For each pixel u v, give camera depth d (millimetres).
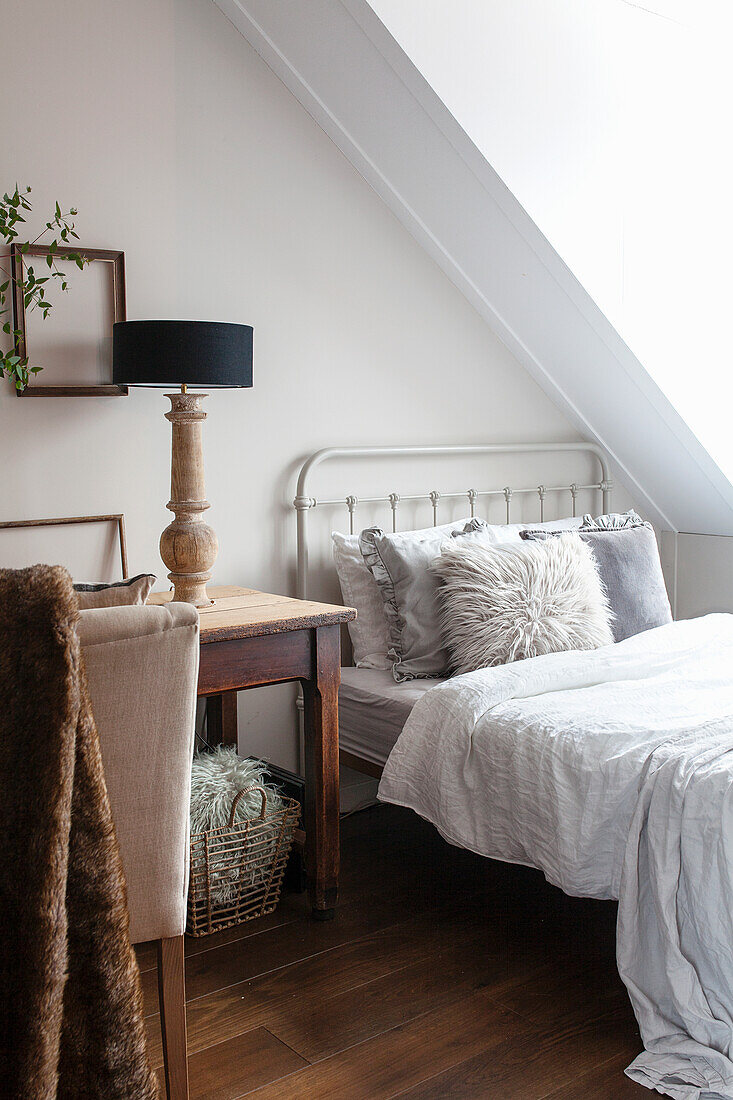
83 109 2650
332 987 2143
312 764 2418
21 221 2564
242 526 3023
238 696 3051
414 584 2854
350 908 2518
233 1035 1971
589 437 3941
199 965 2240
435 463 3479
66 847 1307
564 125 3047
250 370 2520
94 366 2695
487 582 2779
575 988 2129
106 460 2740
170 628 1505
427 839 2971
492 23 2844
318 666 2371
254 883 2465
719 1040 1812
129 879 1576
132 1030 1408
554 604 2789
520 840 2182
